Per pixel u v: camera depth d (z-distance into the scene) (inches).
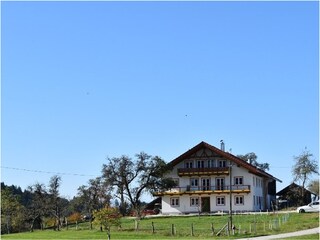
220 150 4178.2
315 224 2768.2
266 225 2824.8
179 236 2544.3
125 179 3983.8
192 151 4200.3
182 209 4224.9
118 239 2459.4
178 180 4244.6
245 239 2237.9
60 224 3939.5
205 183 4222.4
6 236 2807.6
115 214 2758.4
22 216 4023.1
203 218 3444.9
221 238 2381.9
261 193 4564.5
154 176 4025.6
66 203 4503.0
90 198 4033.0
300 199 4758.9
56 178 4003.4
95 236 2630.4
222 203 4183.1
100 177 4035.4
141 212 3939.5
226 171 4138.8
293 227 2684.5
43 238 2605.8
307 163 4734.3
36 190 3981.3
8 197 4259.4
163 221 3376.0
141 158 4018.2
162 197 4271.7
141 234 2672.2
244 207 4156.0
